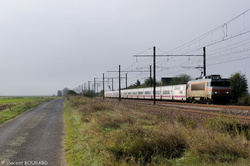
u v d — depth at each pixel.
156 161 7.48
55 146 10.71
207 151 7.82
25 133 14.24
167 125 11.98
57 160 8.48
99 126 14.29
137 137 8.88
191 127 12.87
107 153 7.99
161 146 8.45
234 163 6.83
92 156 8.40
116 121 15.26
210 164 6.88
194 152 7.88
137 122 15.05
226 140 8.55
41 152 9.62
